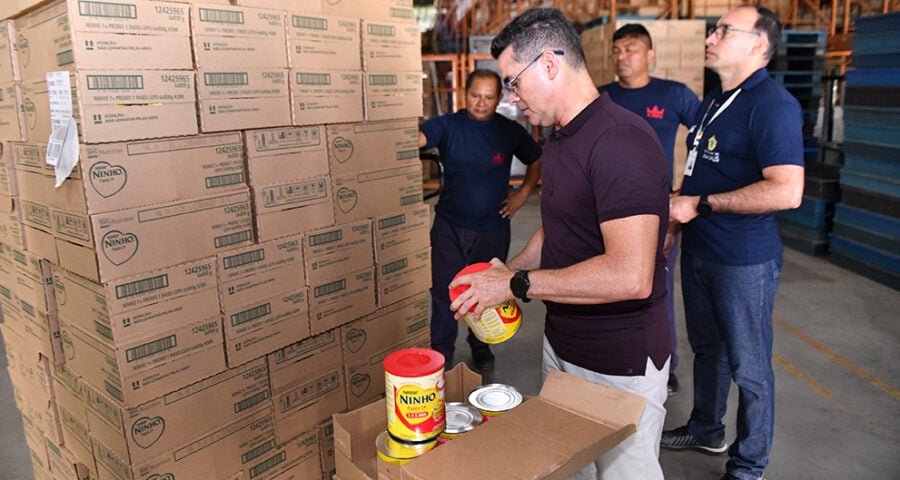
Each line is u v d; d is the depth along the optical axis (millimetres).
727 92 2174
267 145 1646
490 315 1442
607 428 1115
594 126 1386
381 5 1920
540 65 1408
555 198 1504
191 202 1507
